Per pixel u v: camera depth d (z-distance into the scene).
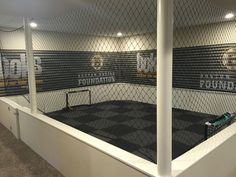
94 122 4.93
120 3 2.96
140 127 4.48
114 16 3.80
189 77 5.44
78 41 6.36
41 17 3.65
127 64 7.04
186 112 5.48
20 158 2.94
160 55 1.21
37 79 5.59
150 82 6.36
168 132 1.26
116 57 7.23
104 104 6.83
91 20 4.17
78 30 5.49
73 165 2.21
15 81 5.25
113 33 6.17
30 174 2.51
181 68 5.58
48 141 2.68
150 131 4.21
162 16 1.16
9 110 4.00
